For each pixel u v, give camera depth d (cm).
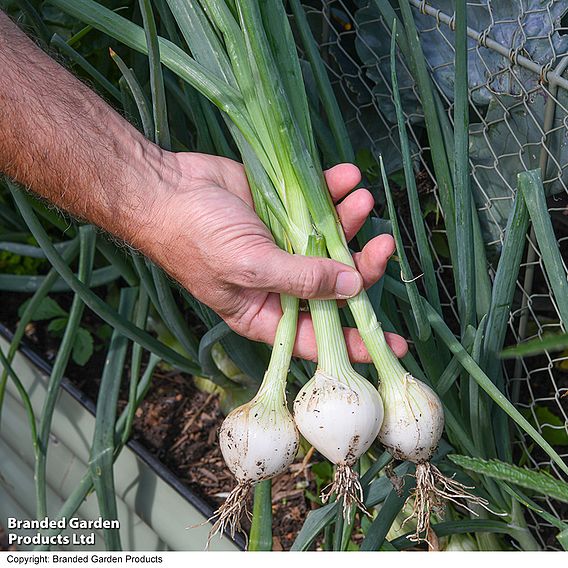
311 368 65
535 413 75
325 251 52
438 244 82
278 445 49
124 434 79
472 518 70
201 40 55
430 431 49
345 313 62
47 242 65
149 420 92
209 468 85
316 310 51
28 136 53
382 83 75
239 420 49
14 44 55
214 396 93
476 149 70
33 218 64
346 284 49
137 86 55
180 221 53
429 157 80
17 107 53
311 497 80
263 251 50
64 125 53
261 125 53
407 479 59
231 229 51
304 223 52
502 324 59
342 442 47
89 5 55
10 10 76
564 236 76
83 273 76
